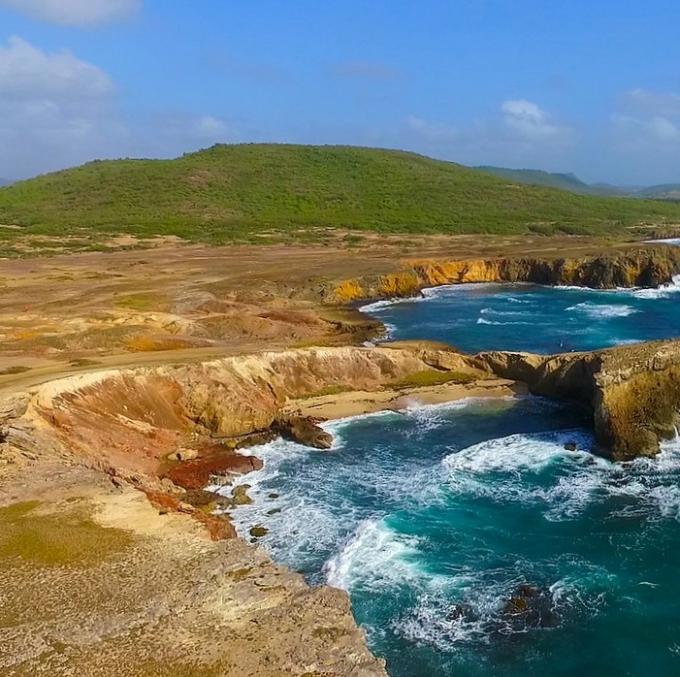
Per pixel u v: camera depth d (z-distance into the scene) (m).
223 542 26.27
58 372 45.09
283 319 73.62
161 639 20.83
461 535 34.00
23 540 25.88
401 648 26.42
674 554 32.25
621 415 43.16
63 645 20.52
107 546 25.70
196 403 46.00
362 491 38.72
